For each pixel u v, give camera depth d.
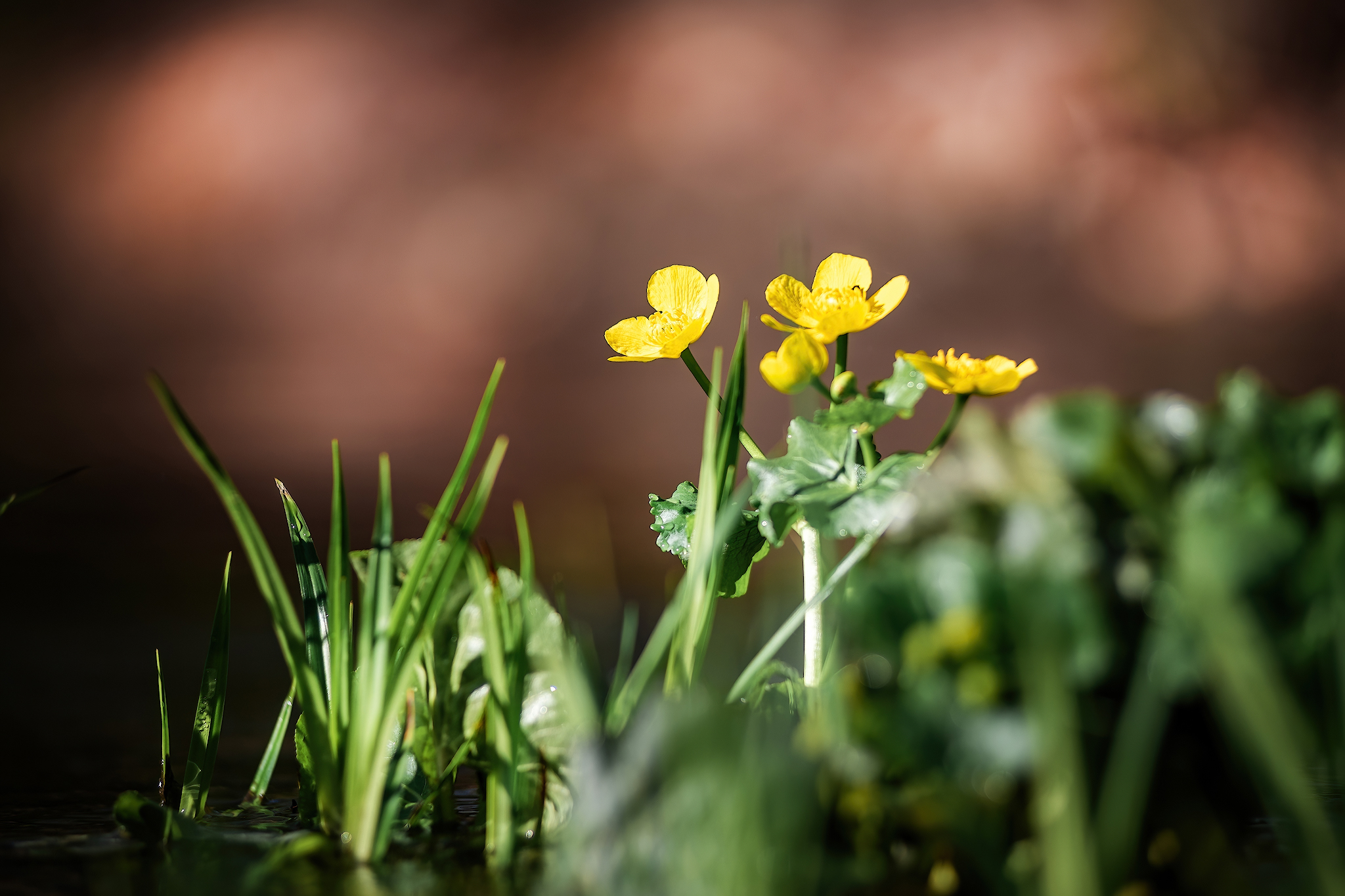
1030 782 1.05
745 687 1.09
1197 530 1.04
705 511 1.11
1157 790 1.06
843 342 1.14
